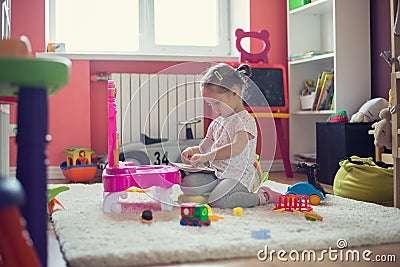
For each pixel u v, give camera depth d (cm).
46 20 361
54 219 183
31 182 106
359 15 324
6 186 72
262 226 165
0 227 77
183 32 397
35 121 105
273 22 388
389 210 197
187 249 135
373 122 291
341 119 303
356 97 324
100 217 184
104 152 367
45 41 355
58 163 353
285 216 184
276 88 351
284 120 391
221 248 137
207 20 401
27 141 105
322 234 154
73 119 355
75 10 378
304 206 195
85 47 380
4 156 199
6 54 119
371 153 290
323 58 335
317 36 378
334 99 323
